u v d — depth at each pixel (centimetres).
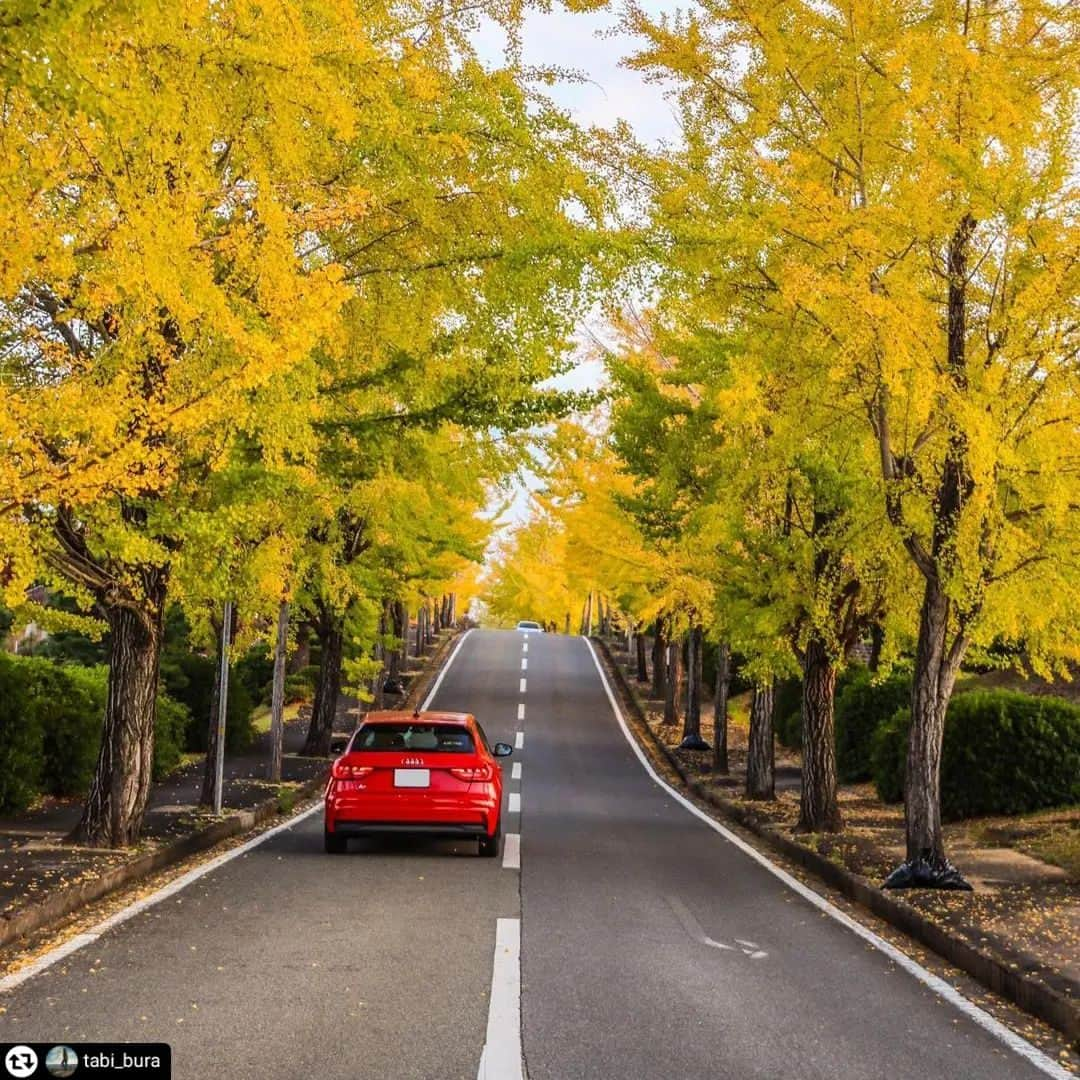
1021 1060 530
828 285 938
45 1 432
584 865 1143
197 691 2433
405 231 933
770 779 1939
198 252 676
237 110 616
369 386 1019
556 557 5697
